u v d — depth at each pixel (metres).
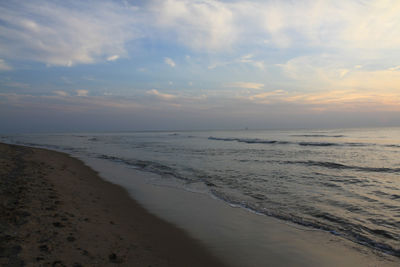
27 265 3.45
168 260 4.41
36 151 23.16
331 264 4.46
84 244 4.48
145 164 17.17
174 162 18.41
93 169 14.68
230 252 4.87
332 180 11.98
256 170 14.84
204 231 5.89
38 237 4.43
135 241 5.06
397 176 13.00
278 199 8.77
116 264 3.95
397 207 7.82
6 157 16.00
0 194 6.82
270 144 39.97
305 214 7.24
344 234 5.80
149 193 9.41
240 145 38.56
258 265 4.41
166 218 6.76
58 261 3.69
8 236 4.28
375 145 34.19
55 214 5.74
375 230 6.03
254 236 5.66
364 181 11.76
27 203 6.23
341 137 59.28
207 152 26.84
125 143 46.59
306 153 25.09
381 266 4.39
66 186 9.03
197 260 4.50
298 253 4.87
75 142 50.34
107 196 8.66
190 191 9.77
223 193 9.44
